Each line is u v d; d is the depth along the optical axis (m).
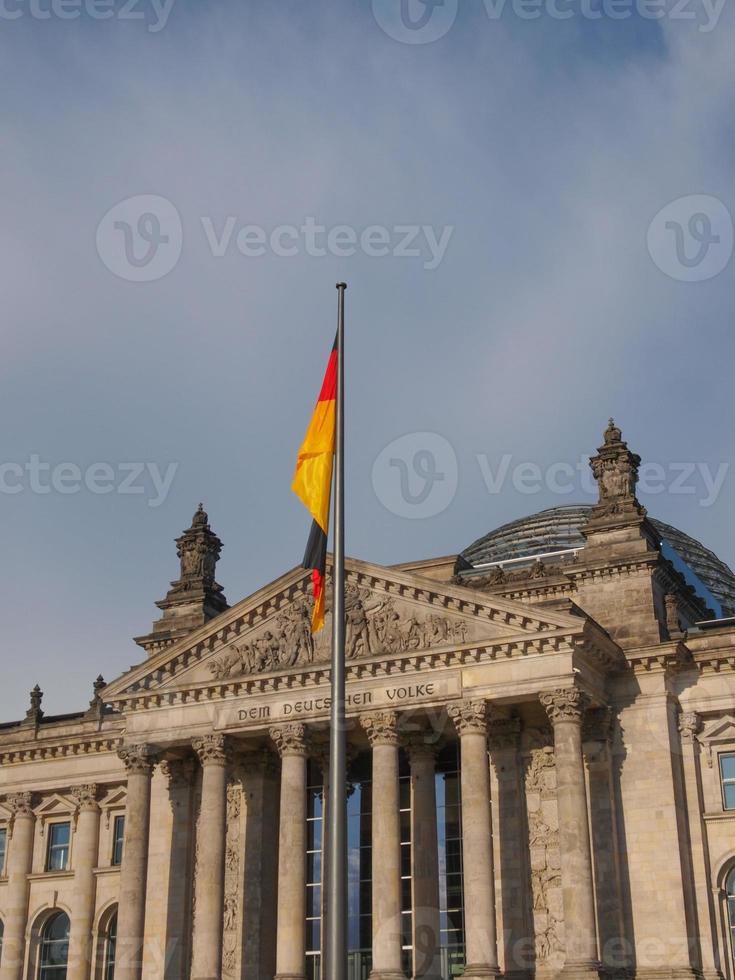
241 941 99.94
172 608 119.31
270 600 99.38
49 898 119.25
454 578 105.12
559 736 87.62
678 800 92.19
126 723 101.94
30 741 122.81
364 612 96.38
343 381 59.44
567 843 84.69
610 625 99.00
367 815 101.19
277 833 103.62
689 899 89.88
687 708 95.38
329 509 69.12
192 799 107.00
